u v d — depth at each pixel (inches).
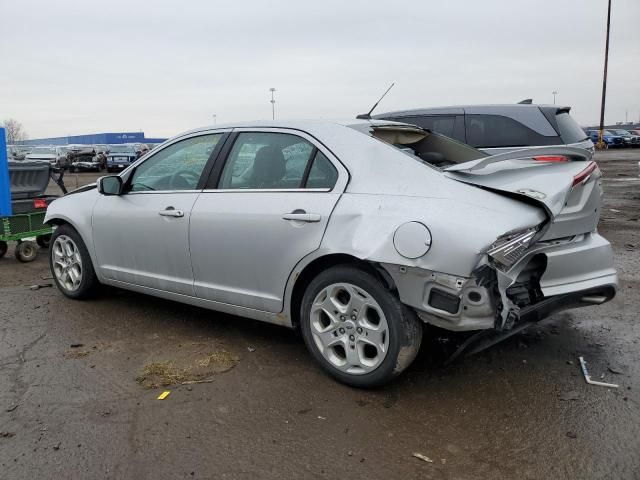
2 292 223.1
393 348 125.3
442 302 117.1
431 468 104.6
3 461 107.5
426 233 116.4
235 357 154.6
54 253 210.4
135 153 1408.7
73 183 844.6
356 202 129.6
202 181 162.6
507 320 118.6
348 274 130.3
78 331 175.9
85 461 107.7
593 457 106.7
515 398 129.8
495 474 102.4
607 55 1571.1
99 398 132.0
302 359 152.9
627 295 209.3
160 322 183.5
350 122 152.6
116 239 182.7
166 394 133.7
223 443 113.5
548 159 151.1
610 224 380.2
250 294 149.6
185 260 162.7
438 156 169.2
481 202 119.2
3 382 140.5
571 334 169.3
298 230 136.3
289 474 103.5
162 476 103.3
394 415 123.3
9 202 274.4
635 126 3043.8
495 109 302.0
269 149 151.8
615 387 134.3
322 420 121.6
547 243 130.5
